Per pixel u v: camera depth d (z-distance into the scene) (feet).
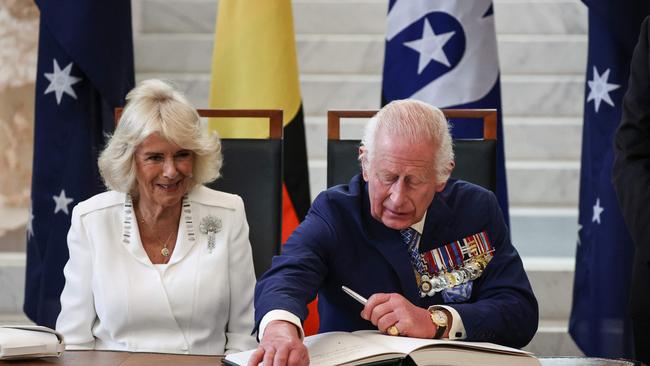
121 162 11.60
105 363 9.41
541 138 26.91
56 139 18.25
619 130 12.77
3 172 24.77
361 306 10.73
